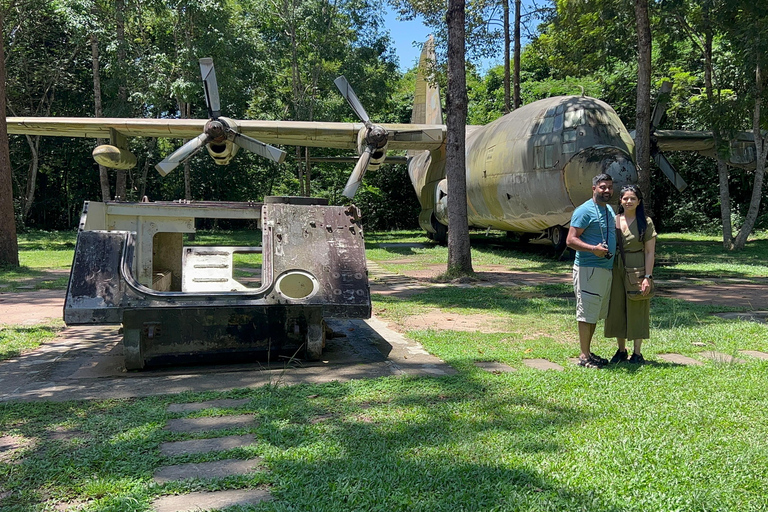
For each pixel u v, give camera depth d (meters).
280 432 3.58
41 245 22.88
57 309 9.00
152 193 37.31
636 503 2.62
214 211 6.40
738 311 8.32
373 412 3.98
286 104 31.25
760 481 2.82
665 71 25.78
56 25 27.80
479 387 4.54
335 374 5.16
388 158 28.44
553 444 3.33
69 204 36.56
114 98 28.77
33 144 31.16
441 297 9.88
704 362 5.33
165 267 7.82
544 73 38.88
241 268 14.79
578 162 13.95
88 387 4.80
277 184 38.44
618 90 28.23
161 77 22.61
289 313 5.36
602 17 17.38
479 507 2.59
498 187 17.03
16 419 3.93
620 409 3.93
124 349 5.07
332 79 28.41
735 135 19.36
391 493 2.74
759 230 29.30
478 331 7.05
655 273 13.48
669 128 26.92
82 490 2.85
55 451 3.32
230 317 5.25
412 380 4.80
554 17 21.30
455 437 3.46
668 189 32.19
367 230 38.44
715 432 3.46
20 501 2.74
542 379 4.72
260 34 28.73
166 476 3.02
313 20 25.61
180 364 5.52
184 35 24.33
